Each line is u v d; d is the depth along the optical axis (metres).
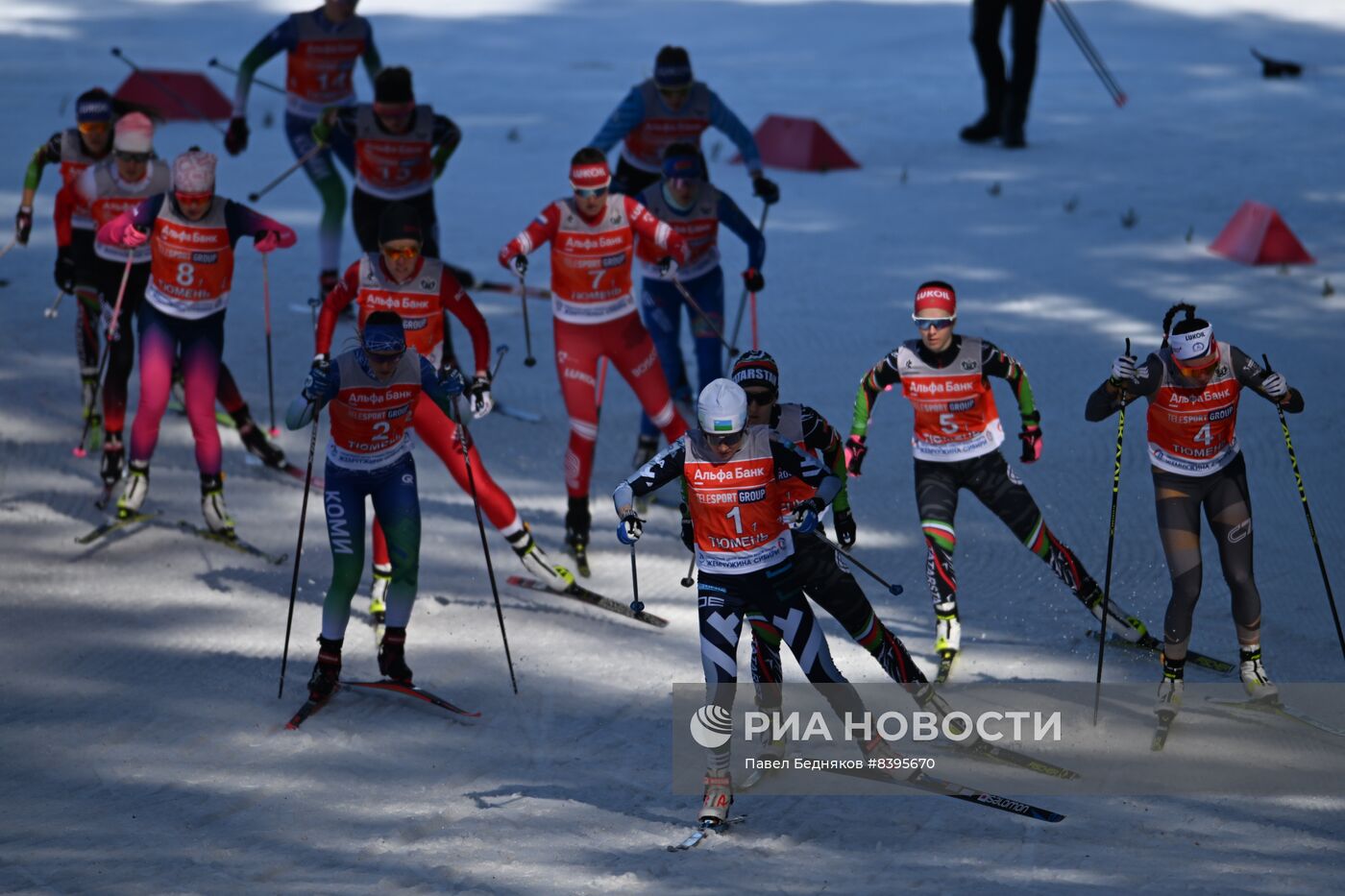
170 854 19.42
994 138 65.06
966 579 28.56
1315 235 51.09
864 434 25.80
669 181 32.19
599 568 29.33
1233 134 65.44
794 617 21.22
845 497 22.25
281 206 53.34
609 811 20.88
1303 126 66.69
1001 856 19.23
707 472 20.50
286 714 23.73
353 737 23.06
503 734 23.20
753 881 18.55
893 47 83.75
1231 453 23.34
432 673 25.12
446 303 27.55
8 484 31.84
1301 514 30.61
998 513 25.25
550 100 70.50
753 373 21.64
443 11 92.94
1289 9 92.12
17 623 26.36
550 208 28.80
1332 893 17.59
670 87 37.72
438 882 18.56
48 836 19.88
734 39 85.94
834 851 19.56
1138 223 52.91
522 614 27.39
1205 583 28.11
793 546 21.36
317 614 27.31
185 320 28.89
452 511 31.70
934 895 17.81
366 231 38.88
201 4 92.25
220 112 66.56
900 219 53.41
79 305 33.56
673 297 33.59
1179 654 23.11
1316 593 27.31
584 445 29.00
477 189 55.72
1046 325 42.16
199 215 28.38
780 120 61.81
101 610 26.98
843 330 41.59
